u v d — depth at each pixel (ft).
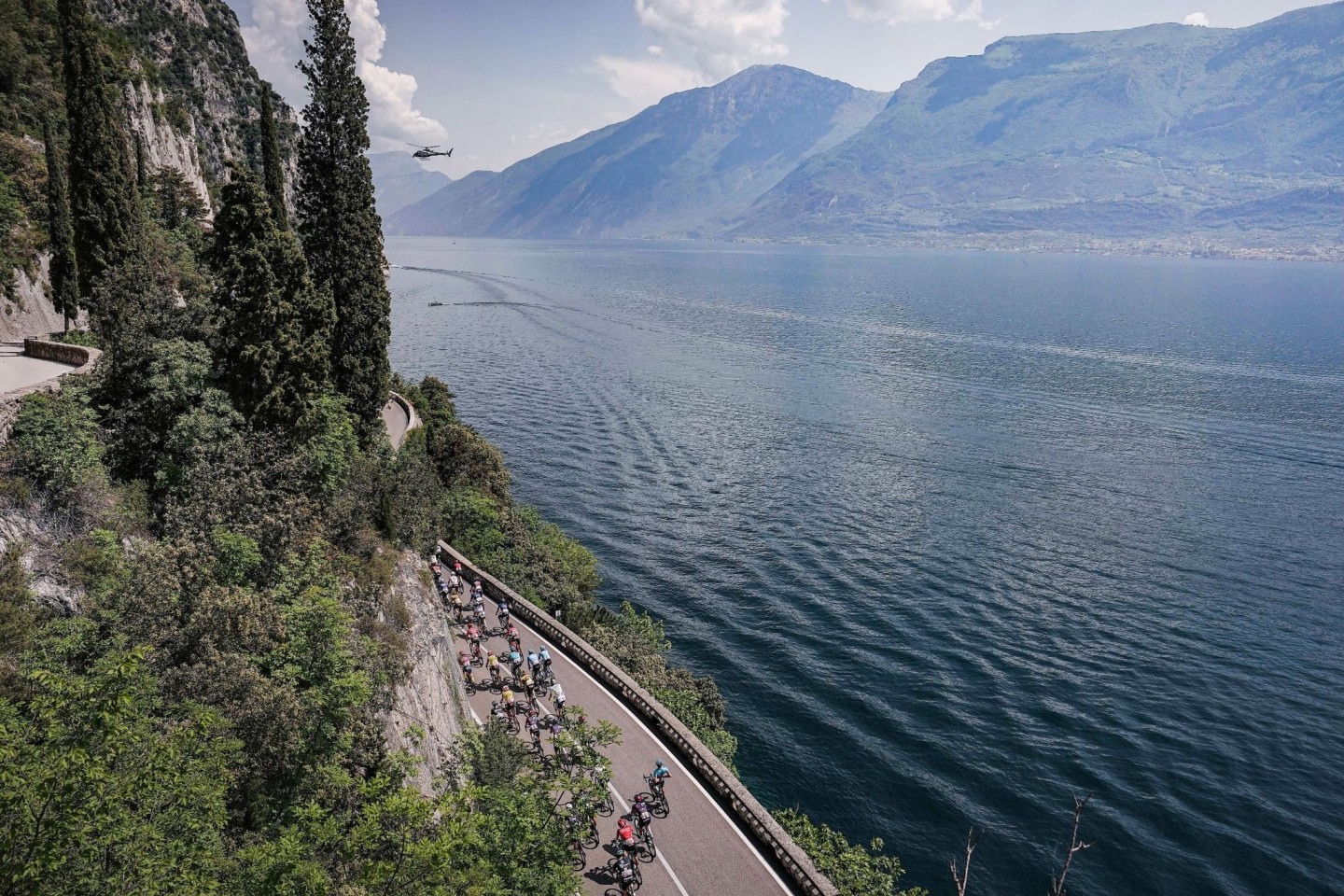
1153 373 556.92
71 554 84.58
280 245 126.31
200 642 78.07
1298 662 210.79
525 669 152.05
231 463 104.68
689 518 299.38
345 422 131.13
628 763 125.49
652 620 227.40
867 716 188.96
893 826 157.07
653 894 99.76
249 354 113.70
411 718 101.04
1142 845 152.46
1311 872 146.20
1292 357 621.72
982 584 250.98
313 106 156.04
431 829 67.97
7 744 47.11
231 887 57.16
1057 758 175.42
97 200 164.96
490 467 251.60
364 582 108.06
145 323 120.67
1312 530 289.94
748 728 183.93
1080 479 341.62
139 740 53.26
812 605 238.68
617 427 412.98
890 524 296.30
